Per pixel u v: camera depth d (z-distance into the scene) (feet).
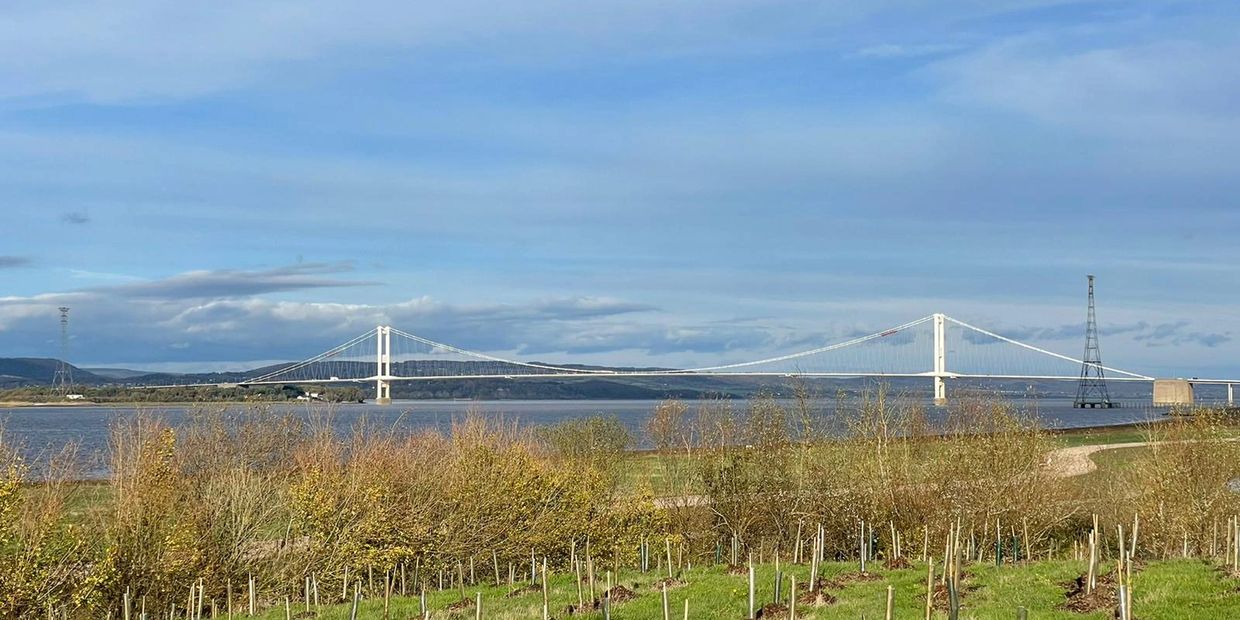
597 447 161.17
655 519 120.16
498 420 147.74
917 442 129.70
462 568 107.24
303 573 103.14
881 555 121.39
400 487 113.29
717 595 73.51
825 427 135.95
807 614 65.31
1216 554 94.22
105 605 92.89
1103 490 137.39
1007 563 89.45
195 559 95.45
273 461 120.57
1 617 82.94
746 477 129.59
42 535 85.25
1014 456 120.98
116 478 97.76
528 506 116.57
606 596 66.49
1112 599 63.57
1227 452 119.96
